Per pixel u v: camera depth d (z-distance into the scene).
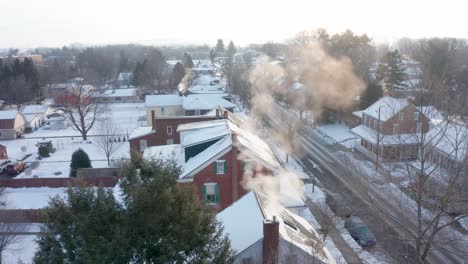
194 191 14.73
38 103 102.19
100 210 12.95
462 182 15.51
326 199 37.03
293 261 18.92
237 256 19.88
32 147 64.25
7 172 49.88
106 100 98.69
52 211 13.45
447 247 19.66
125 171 14.10
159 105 75.38
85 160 48.09
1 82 103.44
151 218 12.97
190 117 49.84
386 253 20.42
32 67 110.62
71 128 77.94
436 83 23.47
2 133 70.00
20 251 29.69
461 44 107.62
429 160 18.08
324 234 27.50
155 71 116.88
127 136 67.06
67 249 12.96
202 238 14.08
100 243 12.38
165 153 40.25
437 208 15.15
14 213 33.03
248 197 24.80
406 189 18.30
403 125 23.42
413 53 76.81
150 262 13.09
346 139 60.88
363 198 34.41
